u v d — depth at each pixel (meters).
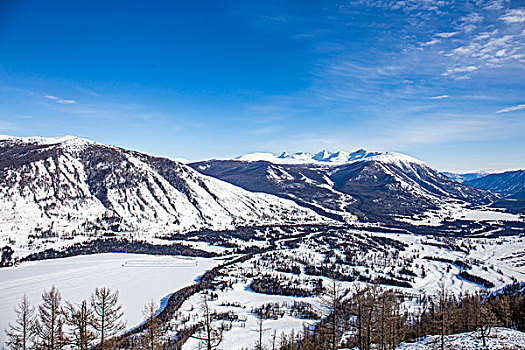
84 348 53.59
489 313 91.75
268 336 140.62
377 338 68.25
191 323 151.00
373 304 66.00
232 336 139.75
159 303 195.62
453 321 106.62
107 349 54.09
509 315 115.88
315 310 170.25
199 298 195.50
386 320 69.19
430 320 113.25
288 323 158.38
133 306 188.75
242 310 176.38
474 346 75.69
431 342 85.25
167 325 145.88
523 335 86.25
